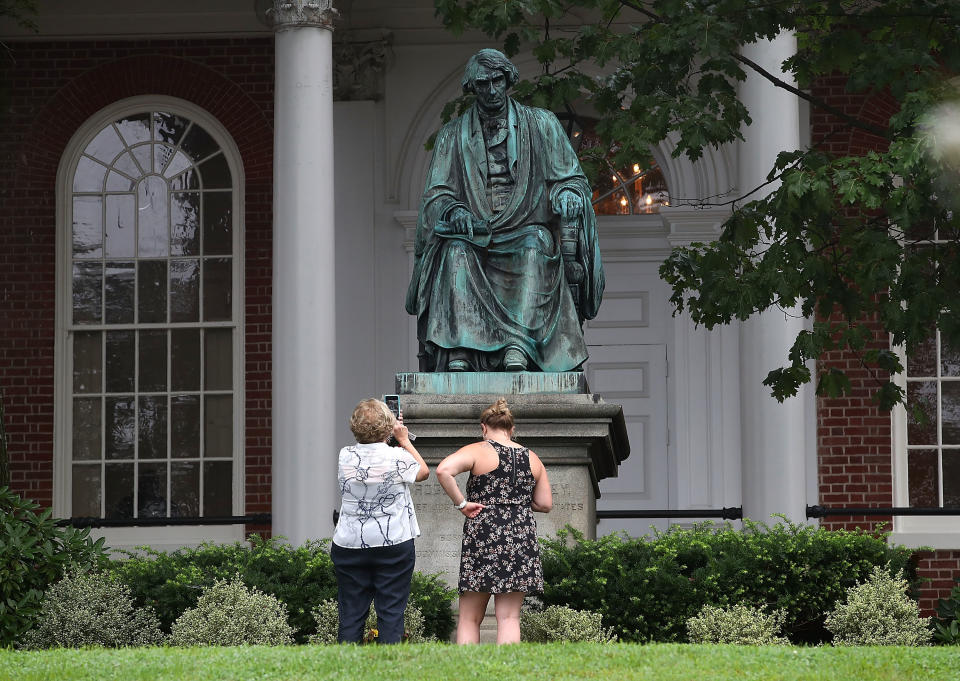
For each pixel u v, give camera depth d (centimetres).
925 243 5091
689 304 3688
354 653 2255
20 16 5319
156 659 2233
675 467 5381
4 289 5550
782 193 3347
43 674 2116
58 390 5516
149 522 4938
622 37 3553
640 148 3538
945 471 5247
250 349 5497
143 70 5616
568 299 3238
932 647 2478
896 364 3762
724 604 2898
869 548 3002
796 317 4069
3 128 5597
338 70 5531
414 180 5491
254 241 5534
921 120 3175
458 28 3528
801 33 3688
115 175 5603
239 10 5597
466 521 2594
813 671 2120
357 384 5400
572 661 2180
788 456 4416
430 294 3259
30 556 3122
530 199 3275
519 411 3050
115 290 5562
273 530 4512
